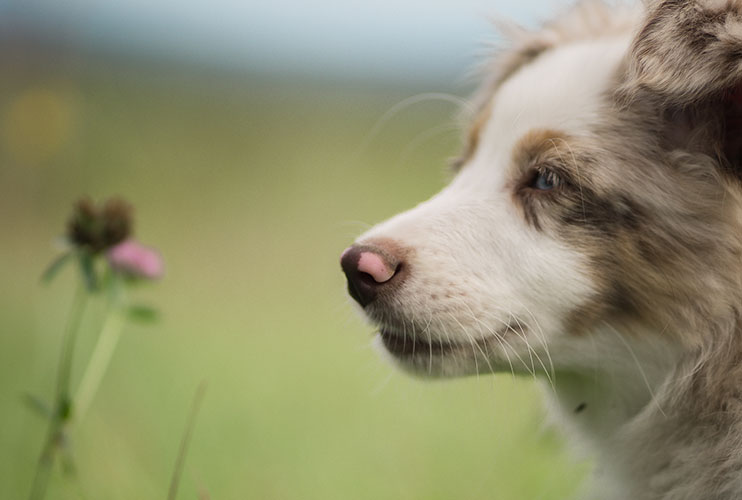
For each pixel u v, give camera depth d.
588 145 4.84
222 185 19.81
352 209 16.88
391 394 8.88
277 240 15.93
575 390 5.25
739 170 4.63
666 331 4.73
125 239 5.40
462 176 5.40
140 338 10.76
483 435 7.99
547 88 5.12
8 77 12.30
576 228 4.82
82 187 16.25
